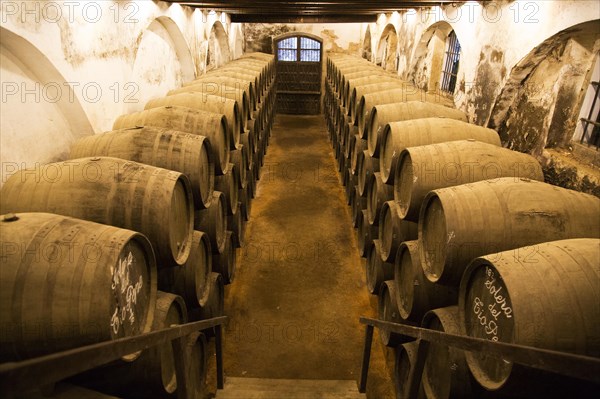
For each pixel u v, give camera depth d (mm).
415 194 4035
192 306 4016
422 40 9703
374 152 5918
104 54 5262
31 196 3031
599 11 3838
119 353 1509
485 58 6293
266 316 5328
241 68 10219
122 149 3996
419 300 3713
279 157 11711
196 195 4180
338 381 4125
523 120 5488
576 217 3021
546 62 5098
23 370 973
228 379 4207
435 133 4965
